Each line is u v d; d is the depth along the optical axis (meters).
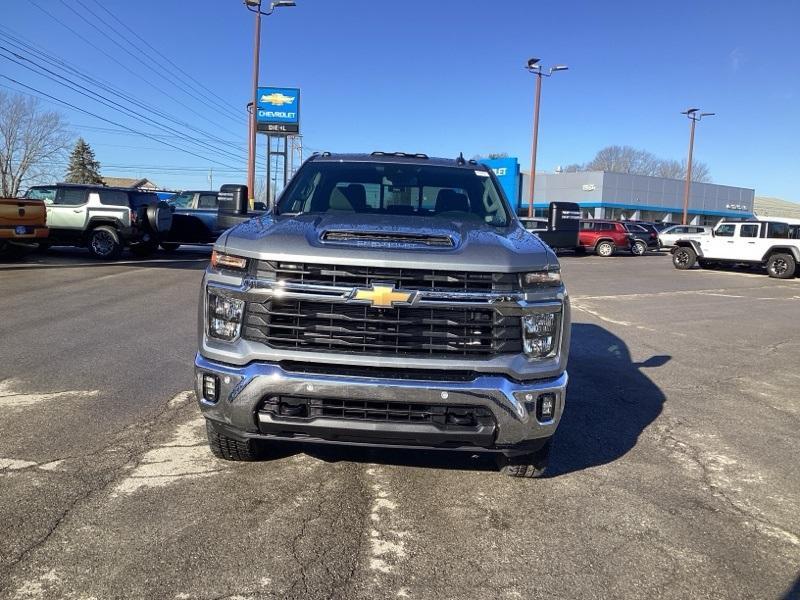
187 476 3.86
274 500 3.59
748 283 18.66
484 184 4.93
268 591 2.74
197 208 20.39
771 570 3.09
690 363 7.69
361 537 3.23
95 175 75.38
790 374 7.29
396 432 3.25
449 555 3.10
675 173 97.88
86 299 10.50
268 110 37.25
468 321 3.28
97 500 3.50
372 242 3.39
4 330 7.89
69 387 5.61
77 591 2.69
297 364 3.29
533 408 3.34
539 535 3.34
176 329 8.30
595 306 12.34
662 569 3.06
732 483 4.14
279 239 3.37
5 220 14.54
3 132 58.38
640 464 4.40
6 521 3.24
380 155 5.25
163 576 2.82
